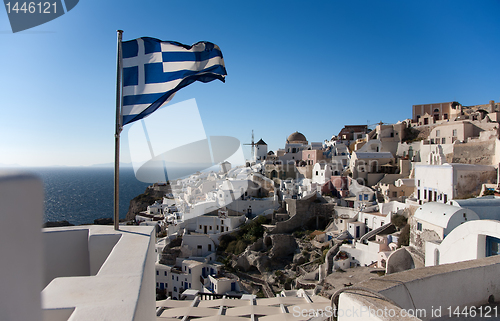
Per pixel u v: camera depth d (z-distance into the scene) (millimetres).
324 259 34281
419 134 53156
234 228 48406
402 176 45781
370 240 31234
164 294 40594
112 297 2965
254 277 39438
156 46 8492
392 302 3873
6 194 1697
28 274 1863
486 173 26891
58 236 5578
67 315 2711
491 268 5773
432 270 5402
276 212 49938
